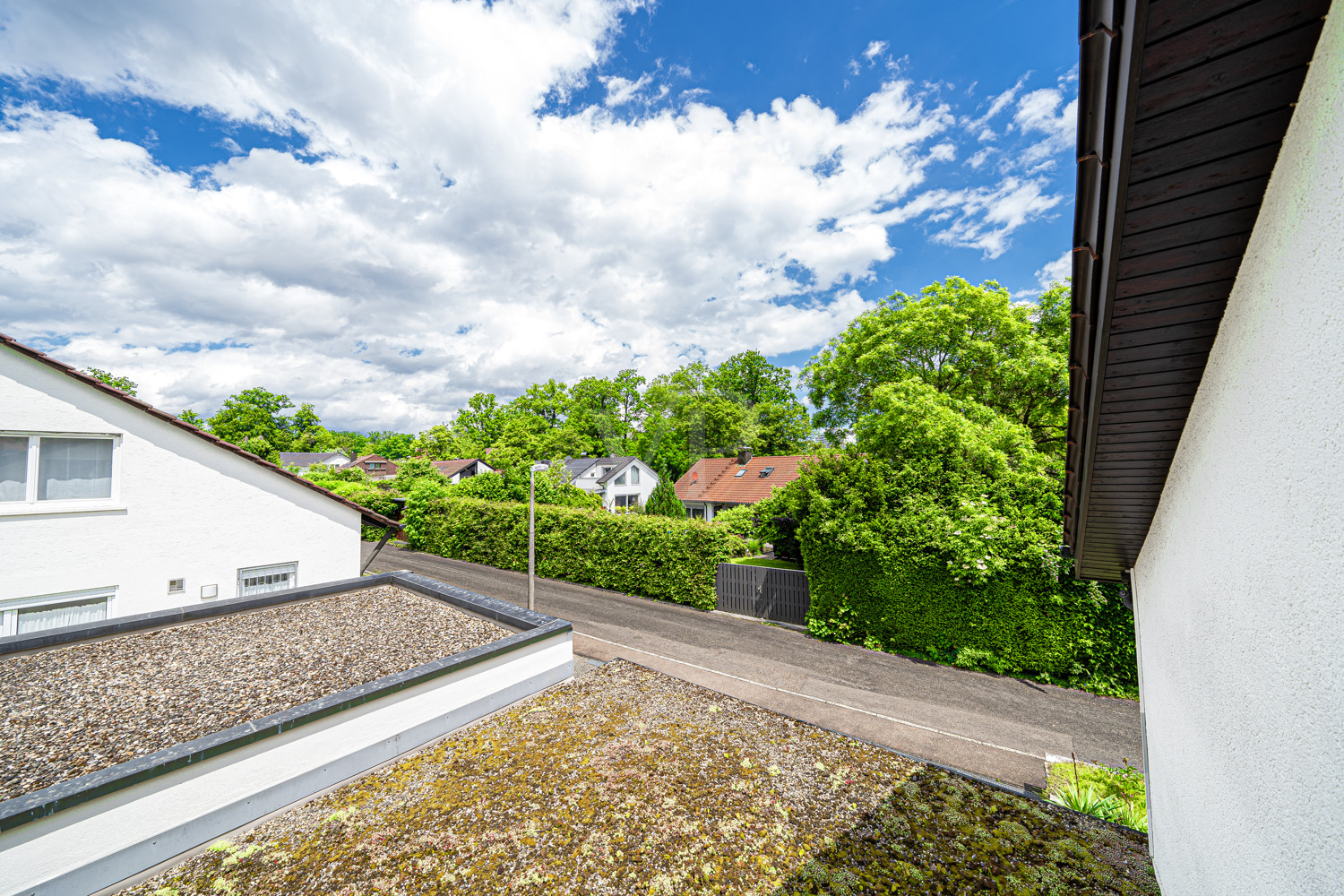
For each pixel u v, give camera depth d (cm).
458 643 547
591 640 893
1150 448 238
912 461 891
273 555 752
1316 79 104
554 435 3603
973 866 332
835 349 1827
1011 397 1456
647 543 1223
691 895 299
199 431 680
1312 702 121
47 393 575
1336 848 109
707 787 407
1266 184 131
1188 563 224
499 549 1576
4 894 255
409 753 438
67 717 380
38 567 568
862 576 878
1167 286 162
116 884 291
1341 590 107
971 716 609
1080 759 507
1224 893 188
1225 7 98
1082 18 111
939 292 1550
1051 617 722
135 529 635
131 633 533
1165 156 126
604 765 429
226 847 325
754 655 825
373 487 2444
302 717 369
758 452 2888
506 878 307
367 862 316
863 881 315
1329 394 109
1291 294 123
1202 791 213
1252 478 154
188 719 387
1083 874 326
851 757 466
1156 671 308
